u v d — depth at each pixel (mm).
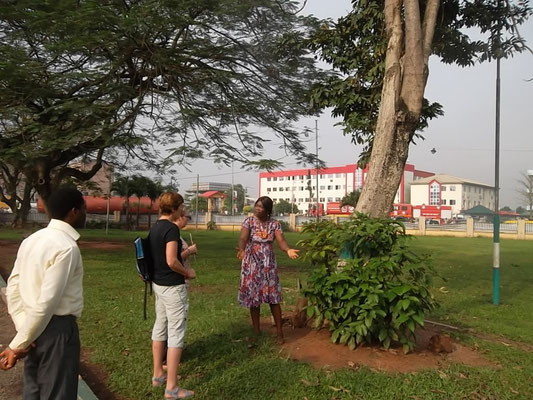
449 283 10078
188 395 3508
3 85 10977
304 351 4559
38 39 11078
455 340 5184
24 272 2418
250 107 14148
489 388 3783
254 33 12227
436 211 57000
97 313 6285
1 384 4027
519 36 6863
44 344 2398
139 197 36156
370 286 4320
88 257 13289
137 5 10547
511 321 6516
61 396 2420
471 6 7109
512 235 31922
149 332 5328
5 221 34938
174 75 13148
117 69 11891
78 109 10664
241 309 6527
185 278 3783
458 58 7547
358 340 4430
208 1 10453
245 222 4953
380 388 3684
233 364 4270
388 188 5406
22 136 11398
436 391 3666
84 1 10133
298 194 95188
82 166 24016
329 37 7855
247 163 11172
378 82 7234
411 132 5477
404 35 5602
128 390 3764
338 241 4691
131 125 12445
